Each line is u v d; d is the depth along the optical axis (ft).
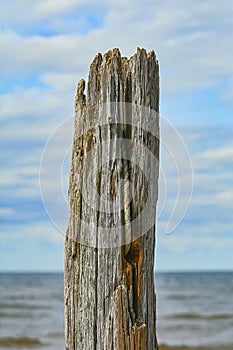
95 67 14.74
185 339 97.45
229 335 101.19
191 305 150.71
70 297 14.64
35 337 101.04
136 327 14.21
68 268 14.73
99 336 14.29
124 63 14.84
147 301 14.52
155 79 14.96
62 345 94.58
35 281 252.83
